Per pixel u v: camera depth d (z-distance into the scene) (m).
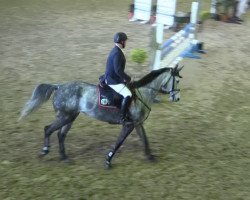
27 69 13.86
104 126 10.23
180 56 15.54
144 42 17.70
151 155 8.69
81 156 8.73
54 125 8.11
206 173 8.40
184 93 12.80
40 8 23.55
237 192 7.80
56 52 15.87
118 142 8.16
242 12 25.83
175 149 9.30
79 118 10.58
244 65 16.11
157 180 8.02
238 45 18.89
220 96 12.80
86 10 23.75
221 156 9.14
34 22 20.28
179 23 20.08
